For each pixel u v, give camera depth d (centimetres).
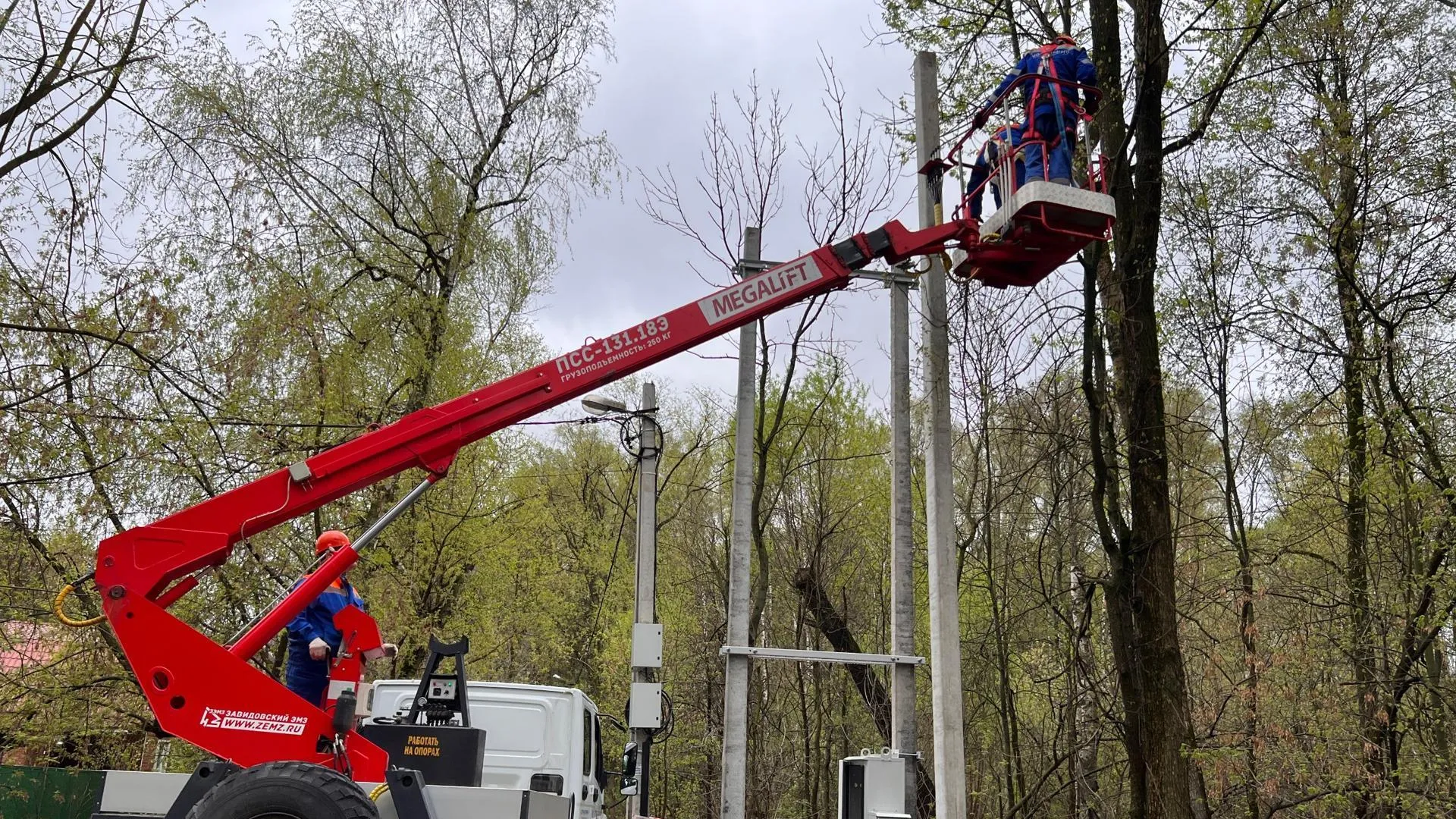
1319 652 1453
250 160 1662
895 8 1402
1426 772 1352
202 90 1638
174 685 647
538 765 992
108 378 1372
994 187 976
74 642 1497
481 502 2025
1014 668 1972
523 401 808
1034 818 1872
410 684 1032
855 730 2522
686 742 2759
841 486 2366
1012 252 911
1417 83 1502
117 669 1559
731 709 948
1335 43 1483
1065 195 854
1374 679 1399
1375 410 1470
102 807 659
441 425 778
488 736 999
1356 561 1511
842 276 916
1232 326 1561
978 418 1527
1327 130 1408
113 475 1401
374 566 1827
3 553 1388
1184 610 1612
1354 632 1454
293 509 730
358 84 1959
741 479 1002
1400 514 1460
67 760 1698
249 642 680
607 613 2856
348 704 651
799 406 2345
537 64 2169
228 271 1664
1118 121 1227
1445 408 1399
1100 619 1892
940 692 934
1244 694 1453
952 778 913
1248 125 1349
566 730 1005
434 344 1945
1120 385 1241
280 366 1702
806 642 2598
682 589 2914
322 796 562
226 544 704
